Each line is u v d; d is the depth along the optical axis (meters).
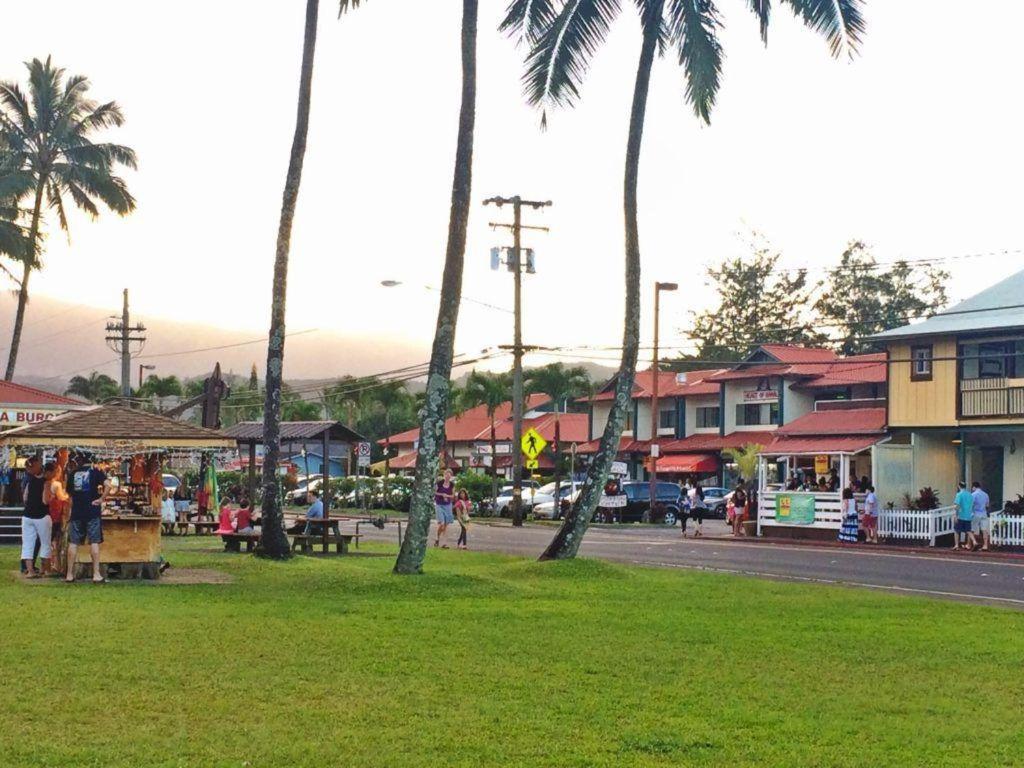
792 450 44.91
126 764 7.93
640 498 58.62
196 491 43.06
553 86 25.06
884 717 9.92
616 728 9.24
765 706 10.20
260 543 24.98
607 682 11.06
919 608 17.94
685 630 14.59
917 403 42.94
